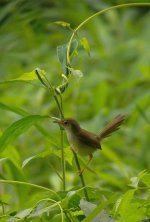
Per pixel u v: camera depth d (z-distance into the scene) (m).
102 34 15.38
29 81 5.85
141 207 5.33
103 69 14.59
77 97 12.84
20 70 13.73
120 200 5.31
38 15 14.41
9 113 12.27
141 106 12.20
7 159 6.82
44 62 14.22
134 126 12.14
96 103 12.97
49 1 15.10
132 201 5.65
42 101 13.08
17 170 6.90
